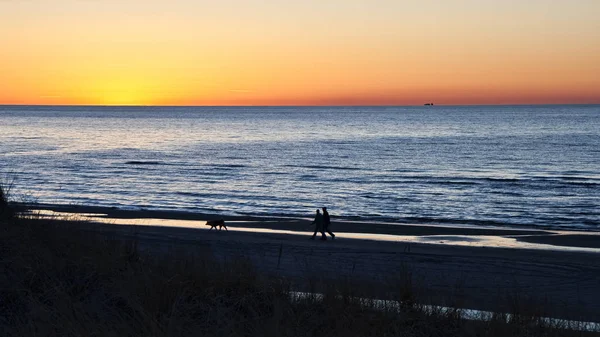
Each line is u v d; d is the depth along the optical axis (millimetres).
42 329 6035
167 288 7430
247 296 7715
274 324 6543
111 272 8023
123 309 7168
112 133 127000
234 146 91500
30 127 147750
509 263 17719
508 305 9055
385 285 9469
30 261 7953
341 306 7621
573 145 89188
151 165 62344
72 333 5938
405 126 165125
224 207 36469
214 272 8305
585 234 26641
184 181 49562
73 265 8141
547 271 16641
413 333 7238
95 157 70688
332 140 106000
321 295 8297
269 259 16141
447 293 10539
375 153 78812
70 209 29625
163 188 45094
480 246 22312
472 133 126375
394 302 8039
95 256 8438
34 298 6992
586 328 8188
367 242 22469
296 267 14547
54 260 8164
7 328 6227
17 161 63938
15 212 10164
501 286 13922
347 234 25641
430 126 163875
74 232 9555
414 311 7805
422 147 88500
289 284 8500
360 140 105812
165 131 138250
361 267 15789
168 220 29594
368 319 7328
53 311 6508
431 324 7523
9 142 93812
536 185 47031
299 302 7824
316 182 49469
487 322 7668
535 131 131125
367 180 50750
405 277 9188
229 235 23719
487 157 72125
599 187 45656
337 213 34281
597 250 21797
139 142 99562
